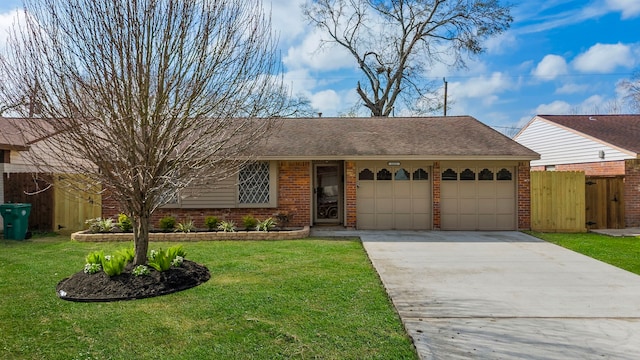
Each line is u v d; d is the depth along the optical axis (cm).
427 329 441
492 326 452
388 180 1272
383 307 507
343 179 1335
